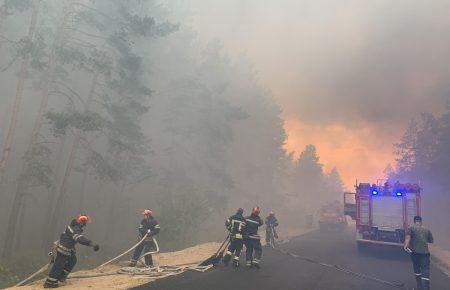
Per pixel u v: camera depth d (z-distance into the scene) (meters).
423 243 9.26
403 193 16.66
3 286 11.36
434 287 10.32
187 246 19.58
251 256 10.87
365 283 9.91
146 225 10.70
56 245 8.19
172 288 8.02
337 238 25.84
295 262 12.76
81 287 8.00
